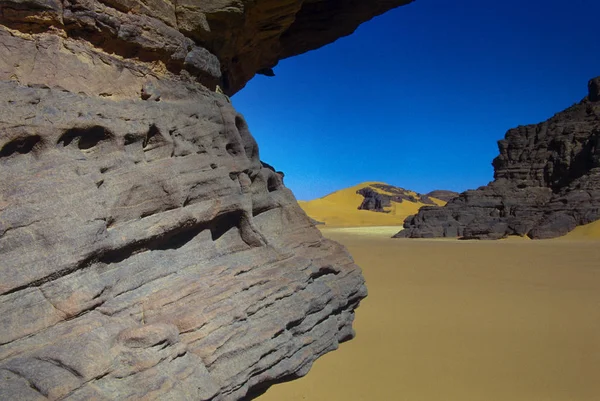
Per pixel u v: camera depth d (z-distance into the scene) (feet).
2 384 16.78
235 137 37.52
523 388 31.86
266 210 41.34
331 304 38.24
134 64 30.60
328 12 57.67
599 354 38.75
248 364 25.29
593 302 57.72
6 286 18.83
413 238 201.46
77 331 19.90
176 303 24.84
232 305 26.45
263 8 43.32
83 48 27.55
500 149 224.94
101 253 22.85
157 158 29.60
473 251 125.18
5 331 18.38
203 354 22.94
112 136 26.53
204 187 31.45
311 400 28.71
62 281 20.77
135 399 18.44
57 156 23.54
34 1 25.11
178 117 32.09
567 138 200.75
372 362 35.99
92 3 27.27
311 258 40.01
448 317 50.49
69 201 22.31
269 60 61.57
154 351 20.39
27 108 22.99
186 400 19.86
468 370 34.99
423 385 31.96
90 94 26.89
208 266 29.50
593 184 179.63
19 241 19.98
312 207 461.78
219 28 38.73
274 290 30.60
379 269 89.51
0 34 24.56
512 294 63.31
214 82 40.09
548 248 130.11
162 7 32.91
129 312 23.26
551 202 186.91
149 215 27.25
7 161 22.20
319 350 35.60
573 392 31.27
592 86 221.05
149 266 26.14
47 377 17.35
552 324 47.83
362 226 350.23
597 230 159.94
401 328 46.03
